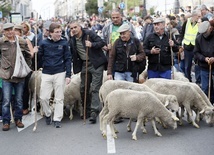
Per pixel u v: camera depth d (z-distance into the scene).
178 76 10.16
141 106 7.56
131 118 8.25
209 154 6.81
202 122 8.95
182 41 13.05
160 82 8.58
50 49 8.76
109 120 7.77
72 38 9.38
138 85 8.36
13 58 8.51
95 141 7.68
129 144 7.43
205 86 9.75
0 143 7.74
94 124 9.01
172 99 8.02
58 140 7.82
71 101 9.52
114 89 8.38
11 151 7.25
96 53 9.28
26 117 9.87
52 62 8.75
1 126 9.01
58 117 8.80
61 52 8.80
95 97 9.16
